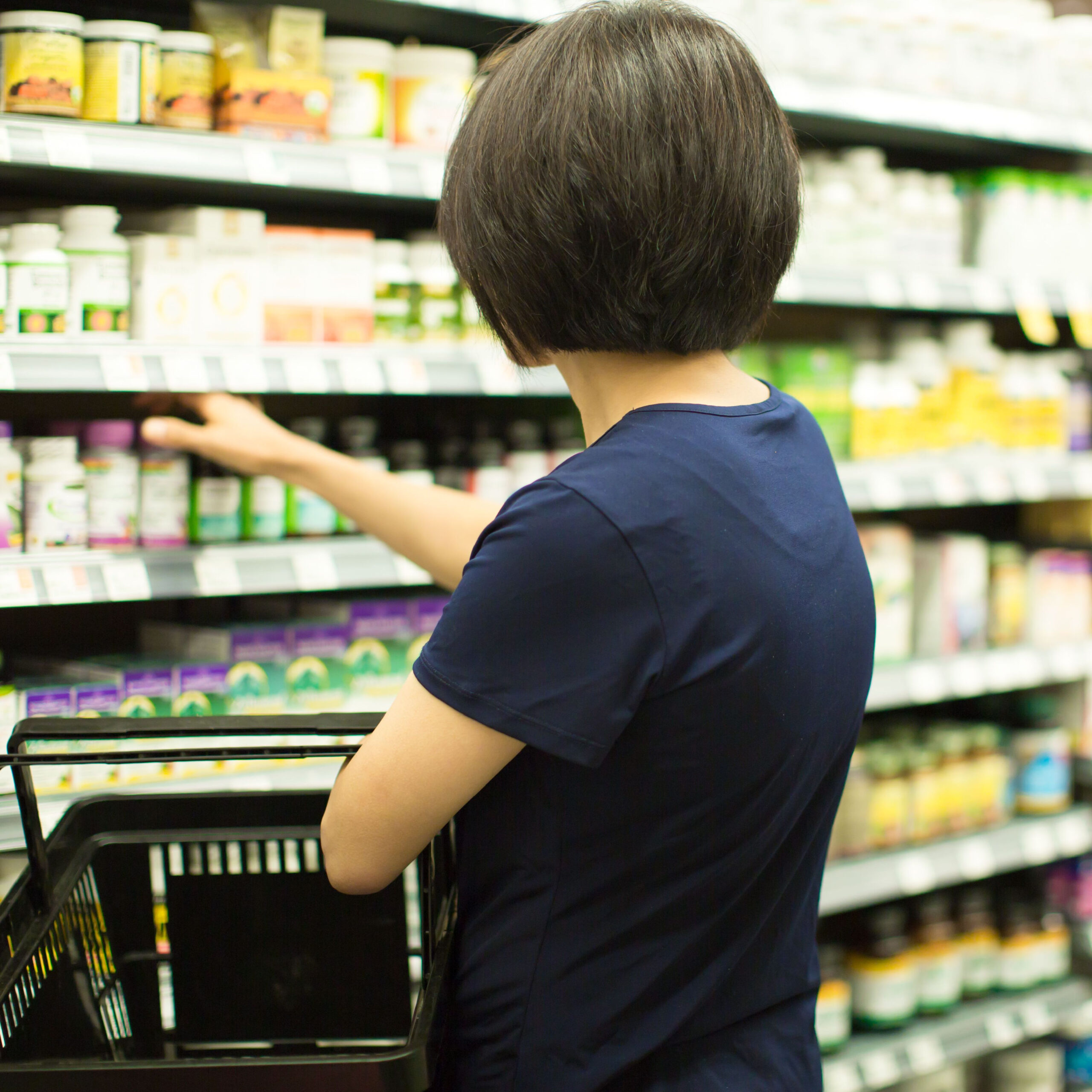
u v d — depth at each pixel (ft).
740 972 3.01
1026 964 8.93
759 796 2.76
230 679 5.89
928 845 8.37
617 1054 2.85
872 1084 7.83
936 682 8.14
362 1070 2.74
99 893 3.85
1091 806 9.39
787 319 9.40
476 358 6.29
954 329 8.83
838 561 2.91
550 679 2.56
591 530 2.54
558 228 2.60
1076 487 8.87
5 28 5.03
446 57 6.19
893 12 7.78
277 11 5.72
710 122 2.58
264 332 5.80
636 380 2.87
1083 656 9.09
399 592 7.31
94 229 5.25
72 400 6.59
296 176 5.54
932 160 9.60
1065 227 8.82
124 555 5.43
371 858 2.75
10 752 3.01
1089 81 8.75
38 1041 3.25
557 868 2.82
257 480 5.97
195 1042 3.94
